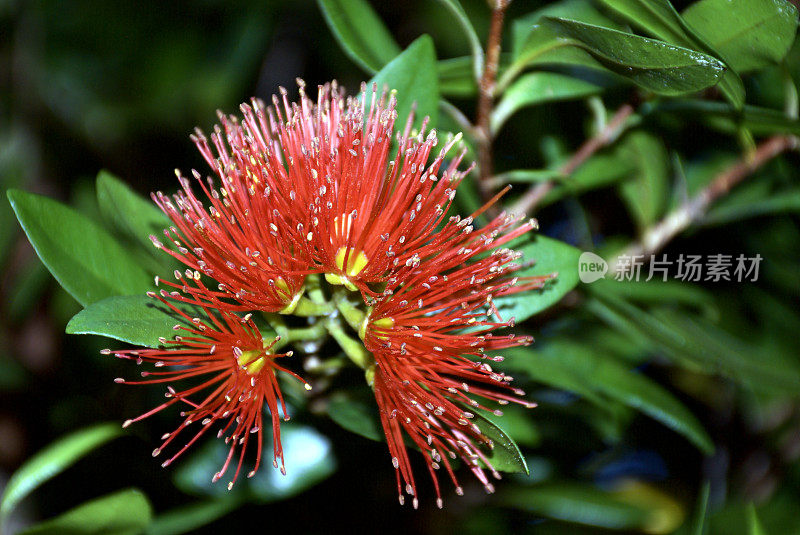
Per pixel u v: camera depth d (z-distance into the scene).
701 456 0.40
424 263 0.31
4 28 0.47
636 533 0.39
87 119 0.48
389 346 0.31
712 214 0.37
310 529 0.38
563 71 0.35
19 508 0.39
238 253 0.31
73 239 0.32
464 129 0.34
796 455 0.39
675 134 0.37
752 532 0.35
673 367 0.41
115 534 0.33
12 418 0.42
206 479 0.35
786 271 0.39
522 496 0.38
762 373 0.37
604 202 0.39
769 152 0.36
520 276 0.33
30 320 0.43
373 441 0.36
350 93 0.47
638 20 0.32
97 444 0.34
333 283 0.32
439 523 0.39
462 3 0.39
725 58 0.32
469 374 0.31
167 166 0.49
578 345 0.37
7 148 0.47
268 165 0.31
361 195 0.32
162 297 0.31
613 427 0.37
